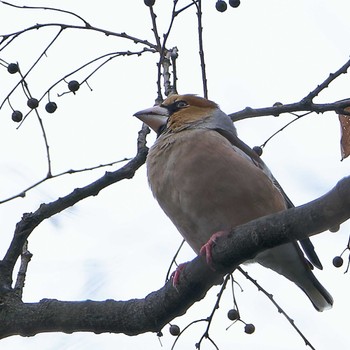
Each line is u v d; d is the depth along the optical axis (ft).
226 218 34.45
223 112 38.06
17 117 33.76
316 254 34.91
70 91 34.19
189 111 37.96
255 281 32.30
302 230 25.84
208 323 30.89
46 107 34.14
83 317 29.66
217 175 34.12
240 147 36.01
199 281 28.68
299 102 33.35
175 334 33.09
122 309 29.55
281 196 35.88
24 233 31.68
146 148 34.06
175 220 35.76
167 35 34.01
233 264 28.22
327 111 33.22
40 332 30.22
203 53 34.09
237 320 33.24
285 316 31.63
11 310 30.42
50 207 31.89
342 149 33.60
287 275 36.09
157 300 29.17
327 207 24.71
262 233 26.78
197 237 35.60
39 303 30.37
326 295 36.04
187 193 34.45
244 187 34.06
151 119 38.73
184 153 34.71
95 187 32.37
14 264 31.60
